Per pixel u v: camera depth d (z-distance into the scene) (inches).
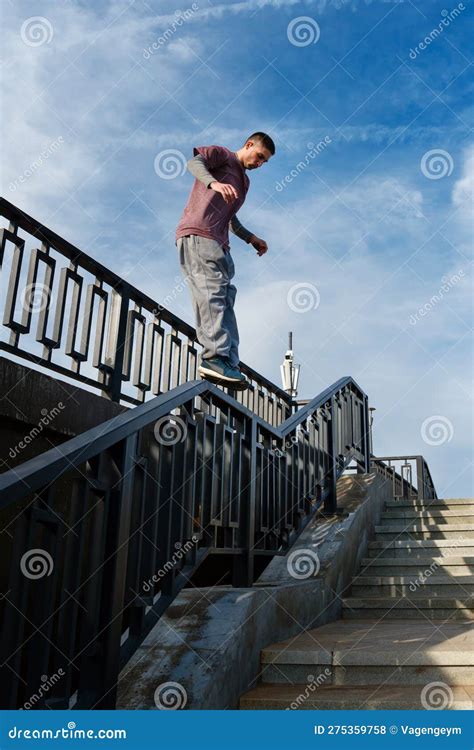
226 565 180.7
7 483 51.9
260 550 142.9
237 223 157.5
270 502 152.9
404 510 259.0
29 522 57.7
